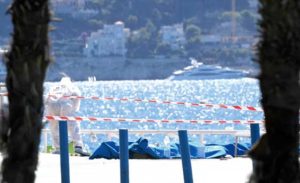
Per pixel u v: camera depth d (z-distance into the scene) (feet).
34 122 40.32
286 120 38.32
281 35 38.42
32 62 40.27
